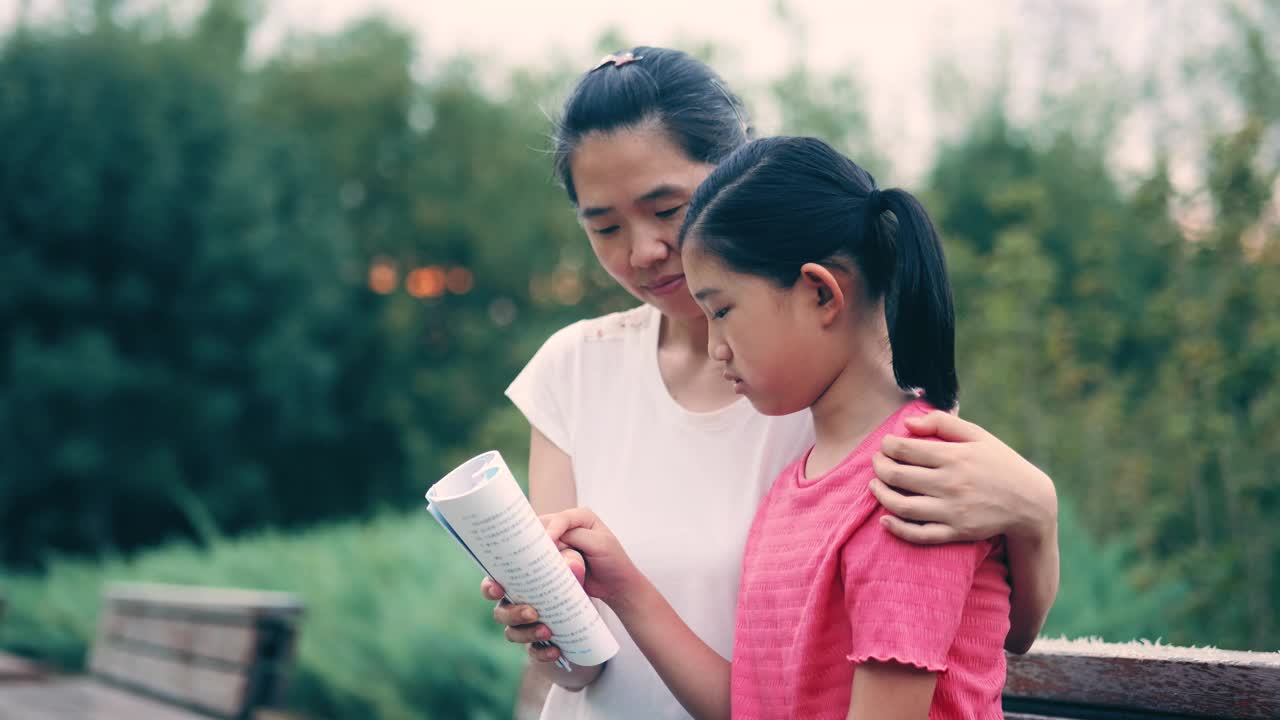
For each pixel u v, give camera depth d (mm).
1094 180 9930
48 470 17594
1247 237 4617
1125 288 5898
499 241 23141
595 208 1656
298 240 20125
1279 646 3814
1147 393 5590
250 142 19859
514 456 11961
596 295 22531
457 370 22391
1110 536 4816
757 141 1487
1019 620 1413
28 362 17188
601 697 1687
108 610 4922
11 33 18438
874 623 1262
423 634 4996
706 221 1422
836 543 1334
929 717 1271
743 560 1596
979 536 1271
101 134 17953
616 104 1625
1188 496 4508
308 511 21531
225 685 3697
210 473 19328
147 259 18359
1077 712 1599
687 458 1704
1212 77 6262
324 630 5445
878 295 1448
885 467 1310
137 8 20828
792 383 1421
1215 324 4555
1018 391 5574
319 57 24219
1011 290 5914
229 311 18734
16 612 7820
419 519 7320
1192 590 4031
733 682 1496
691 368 1771
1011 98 11516
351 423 21844
